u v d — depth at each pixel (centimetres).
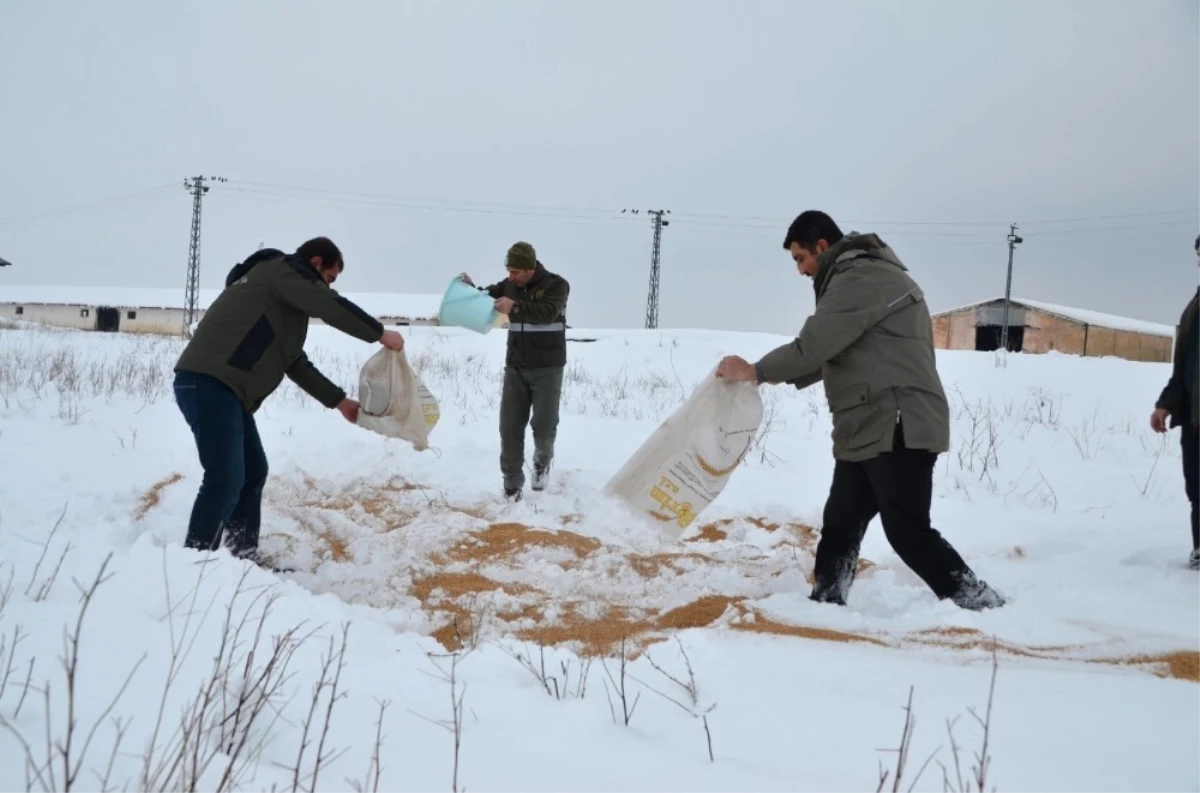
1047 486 832
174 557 397
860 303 438
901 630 396
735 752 271
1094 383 1803
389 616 420
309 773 239
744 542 625
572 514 693
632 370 2233
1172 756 271
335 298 525
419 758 253
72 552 418
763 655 363
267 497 695
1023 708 309
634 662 361
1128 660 362
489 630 421
